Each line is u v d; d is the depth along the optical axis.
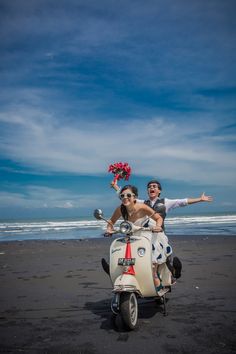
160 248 4.11
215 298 4.73
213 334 3.37
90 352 3.02
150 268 3.71
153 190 4.64
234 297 4.77
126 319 3.46
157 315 4.05
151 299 4.80
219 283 5.73
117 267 3.78
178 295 4.95
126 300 3.50
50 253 11.24
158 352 2.98
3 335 3.49
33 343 3.26
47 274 7.14
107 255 10.31
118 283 3.54
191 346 3.09
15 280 6.52
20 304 4.71
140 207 4.14
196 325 3.64
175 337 3.32
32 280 6.49
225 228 24.05
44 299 4.97
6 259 9.91
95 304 4.65
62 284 6.04
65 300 4.89
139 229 3.88
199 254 9.80
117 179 4.77
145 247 3.77
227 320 3.78
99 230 26.75
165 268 4.30
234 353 2.93
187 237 16.17
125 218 4.21
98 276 6.76
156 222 4.09
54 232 25.11
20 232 26.11
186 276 6.40
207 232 20.22
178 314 4.05
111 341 3.27
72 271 7.46
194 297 4.81
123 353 2.98
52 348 3.13
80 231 25.72
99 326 3.73
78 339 3.35
